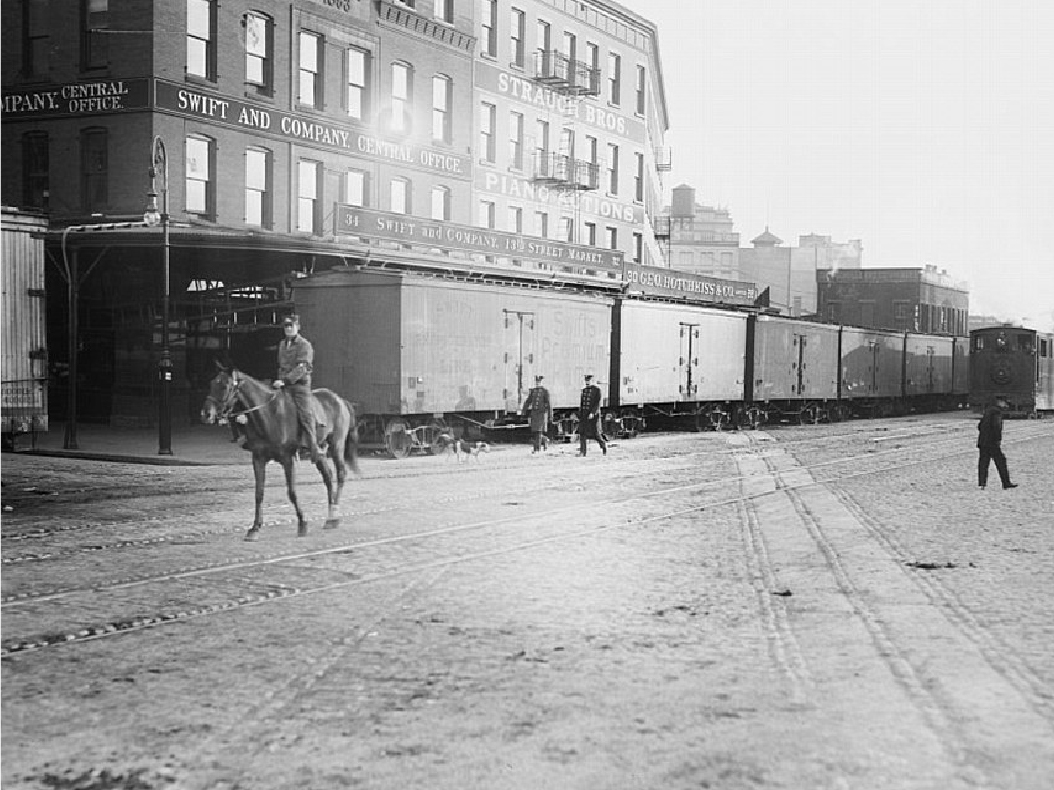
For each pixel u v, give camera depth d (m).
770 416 49.34
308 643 8.32
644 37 53.97
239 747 6.07
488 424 28.95
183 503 16.53
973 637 8.62
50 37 29.67
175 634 8.56
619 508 16.66
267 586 10.41
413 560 11.94
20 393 24.14
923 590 10.53
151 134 28.59
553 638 8.56
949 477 22.72
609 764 5.84
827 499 18.20
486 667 7.71
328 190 33.62
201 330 31.12
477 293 27.56
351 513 15.78
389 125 36.06
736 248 103.62
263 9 31.25
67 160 29.64
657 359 36.47
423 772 5.71
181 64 29.34
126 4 28.69
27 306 24.30
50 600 9.67
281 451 13.41
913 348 59.84
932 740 6.21
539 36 45.59
